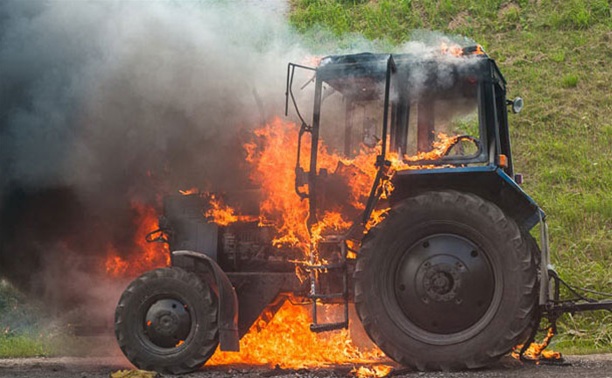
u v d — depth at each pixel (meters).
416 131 6.72
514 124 16.12
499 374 6.04
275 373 6.46
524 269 6.22
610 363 7.12
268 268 7.21
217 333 6.71
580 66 17.80
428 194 6.46
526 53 18.44
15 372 7.23
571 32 19.08
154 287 6.81
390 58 6.59
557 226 12.78
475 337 6.24
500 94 7.64
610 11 19.55
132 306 6.80
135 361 6.73
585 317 10.06
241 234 7.37
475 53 6.73
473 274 6.30
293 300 7.51
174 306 6.77
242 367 7.15
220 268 6.96
